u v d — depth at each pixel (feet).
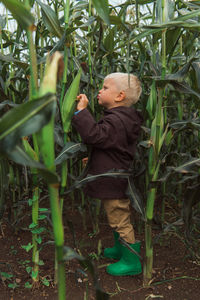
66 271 5.42
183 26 3.57
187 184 7.70
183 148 8.09
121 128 4.92
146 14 7.52
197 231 6.80
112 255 5.97
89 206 7.25
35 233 4.61
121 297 4.71
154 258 6.02
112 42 5.83
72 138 5.77
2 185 5.43
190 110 7.45
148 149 5.16
